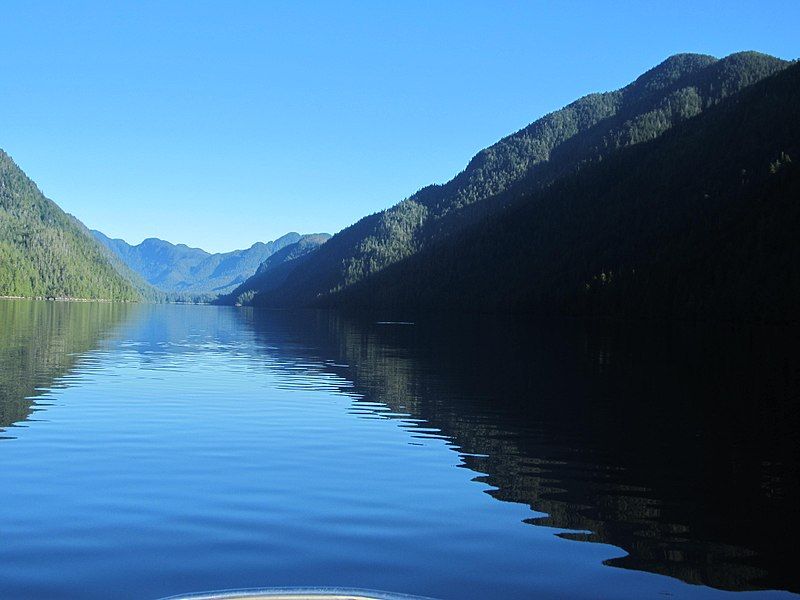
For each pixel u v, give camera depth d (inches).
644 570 521.3
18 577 482.3
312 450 898.7
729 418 1178.6
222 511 636.7
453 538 580.1
